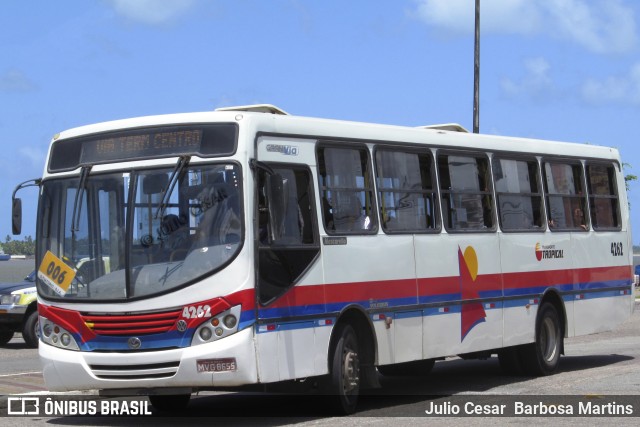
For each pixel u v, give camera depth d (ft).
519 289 55.26
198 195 39.37
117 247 40.01
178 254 39.01
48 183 42.57
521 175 56.90
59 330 40.70
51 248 41.78
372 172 46.01
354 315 44.24
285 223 40.65
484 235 52.90
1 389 50.98
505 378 57.36
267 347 38.83
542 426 39.37
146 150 40.55
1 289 80.79
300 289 40.86
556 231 58.95
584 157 62.64
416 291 47.65
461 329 50.57
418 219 48.60
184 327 38.34
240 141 39.40
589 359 66.90
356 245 44.21
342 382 42.91
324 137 43.45
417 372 57.67
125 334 39.17
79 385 40.01
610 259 63.77
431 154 50.06
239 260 38.37
